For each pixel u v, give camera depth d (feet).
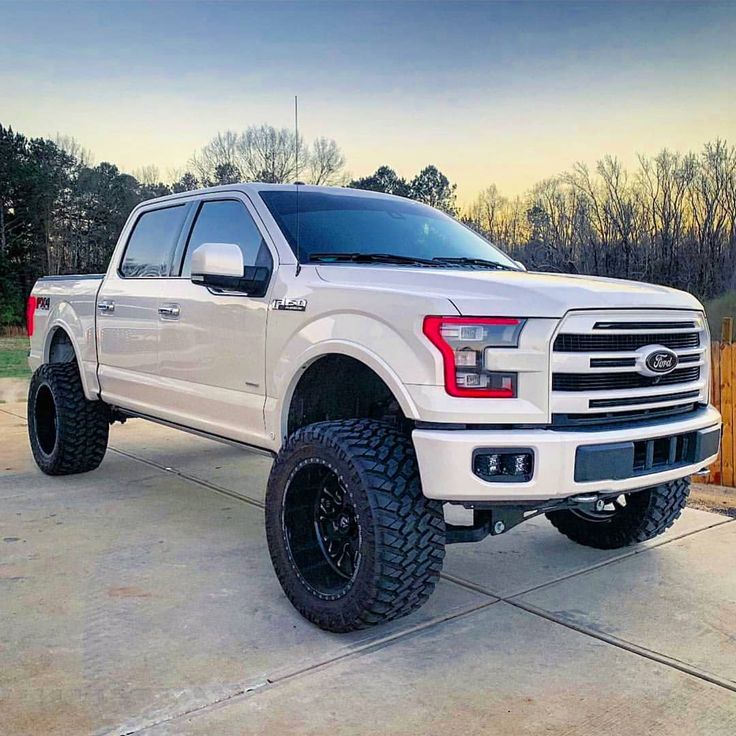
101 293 17.44
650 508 13.21
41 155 171.94
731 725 8.35
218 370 13.43
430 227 14.76
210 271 11.89
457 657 9.91
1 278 156.15
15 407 33.37
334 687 9.11
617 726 8.32
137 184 178.81
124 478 19.66
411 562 9.78
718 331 73.92
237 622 10.91
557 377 9.57
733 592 12.18
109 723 8.28
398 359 9.77
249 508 16.99
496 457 9.33
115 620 10.90
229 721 8.34
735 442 20.10
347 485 10.09
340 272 11.55
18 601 11.52
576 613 11.35
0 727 8.16
